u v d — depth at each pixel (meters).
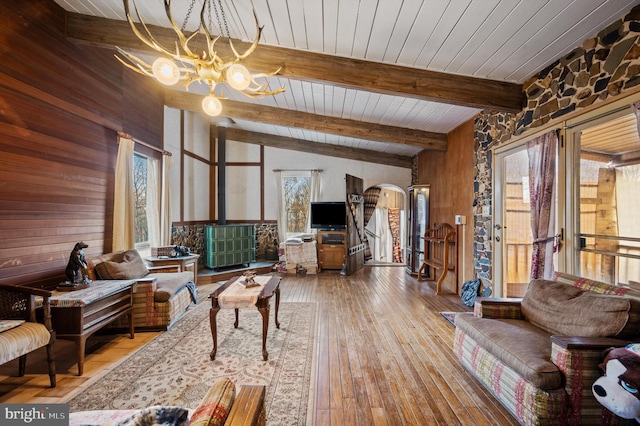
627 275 2.20
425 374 2.30
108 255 3.28
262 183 7.13
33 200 2.60
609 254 2.30
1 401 1.94
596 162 2.40
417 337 2.98
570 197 2.59
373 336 3.00
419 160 6.61
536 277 2.83
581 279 2.21
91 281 2.86
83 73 3.17
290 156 7.14
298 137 6.93
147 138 4.42
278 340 2.90
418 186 5.94
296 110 4.88
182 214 5.65
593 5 2.00
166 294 3.15
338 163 7.13
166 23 2.97
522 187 3.69
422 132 5.07
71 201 3.03
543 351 1.76
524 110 3.16
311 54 2.99
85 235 3.22
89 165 3.28
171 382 2.17
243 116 4.93
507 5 2.04
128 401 1.94
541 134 2.91
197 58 2.15
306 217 7.14
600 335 1.69
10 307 2.13
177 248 4.53
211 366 2.40
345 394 2.04
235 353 2.62
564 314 1.96
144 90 4.33
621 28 2.12
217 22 2.71
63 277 2.91
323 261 6.61
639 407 1.27
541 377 1.56
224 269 5.98
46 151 2.73
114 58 3.67
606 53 2.24
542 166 2.79
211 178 6.96
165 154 4.76
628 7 2.01
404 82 3.04
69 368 2.38
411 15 2.25
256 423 0.90
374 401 1.96
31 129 2.58
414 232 6.10
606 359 1.46
